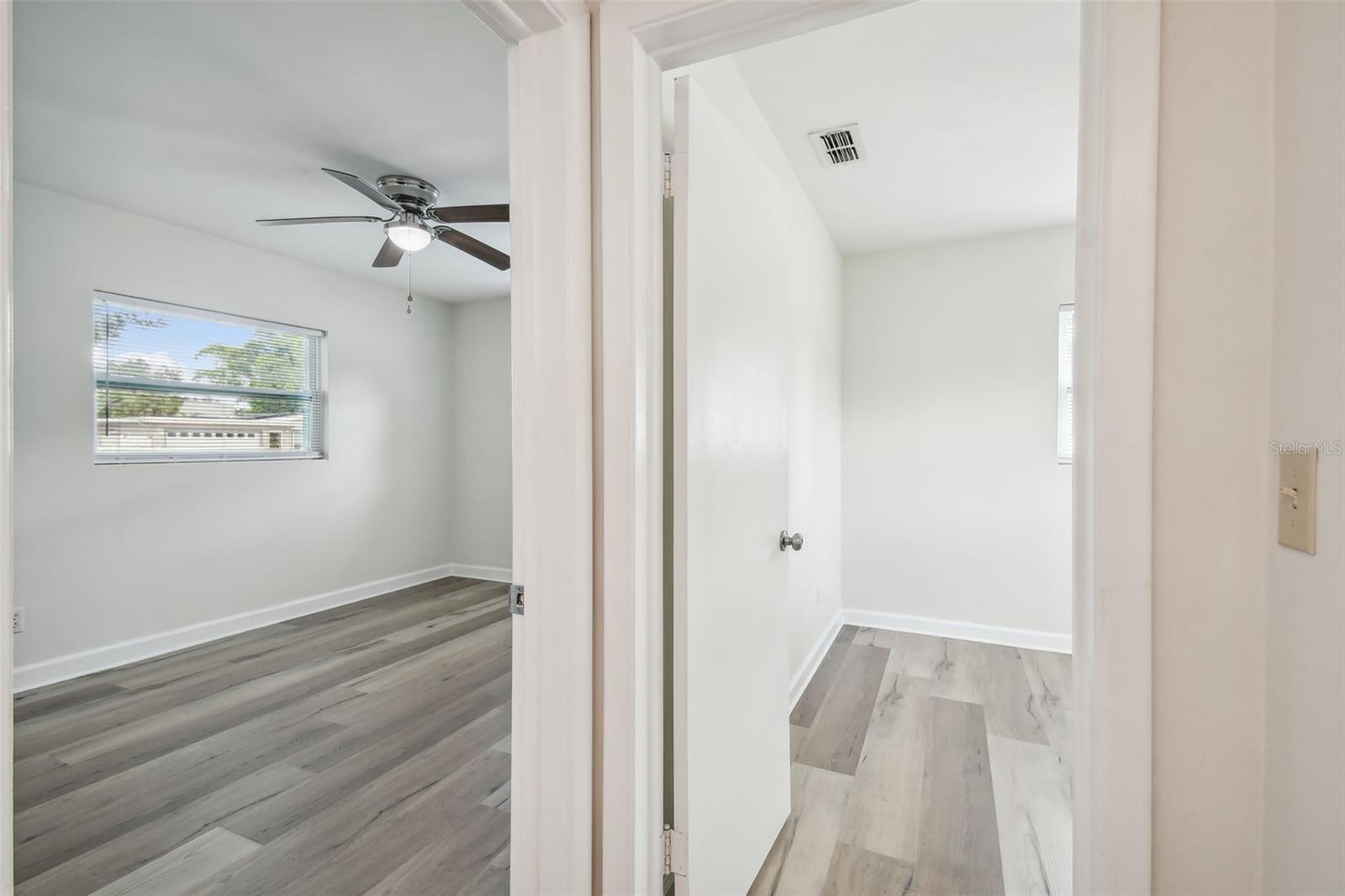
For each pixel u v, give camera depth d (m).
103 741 2.42
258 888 1.60
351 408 4.57
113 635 3.25
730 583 1.48
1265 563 0.73
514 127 1.13
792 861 1.69
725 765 1.44
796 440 2.76
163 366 3.50
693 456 1.29
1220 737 0.76
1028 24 1.78
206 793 2.04
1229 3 0.75
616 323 1.12
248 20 1.75
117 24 1.76
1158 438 0.78
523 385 1.13
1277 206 0.72
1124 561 0.78
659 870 1.20
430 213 2.61
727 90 1.90
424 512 5.21
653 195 1.18
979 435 3.63
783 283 1.91
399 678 3.07
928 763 2.20
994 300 3.59
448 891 1.59
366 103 2.18
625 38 1.10
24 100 2.16
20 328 2.92
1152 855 0.78
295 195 3.01
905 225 3.40
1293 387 0.68
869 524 3.88
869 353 3.88
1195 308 0.76
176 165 2.67
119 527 3.28
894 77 2.04
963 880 1.61
